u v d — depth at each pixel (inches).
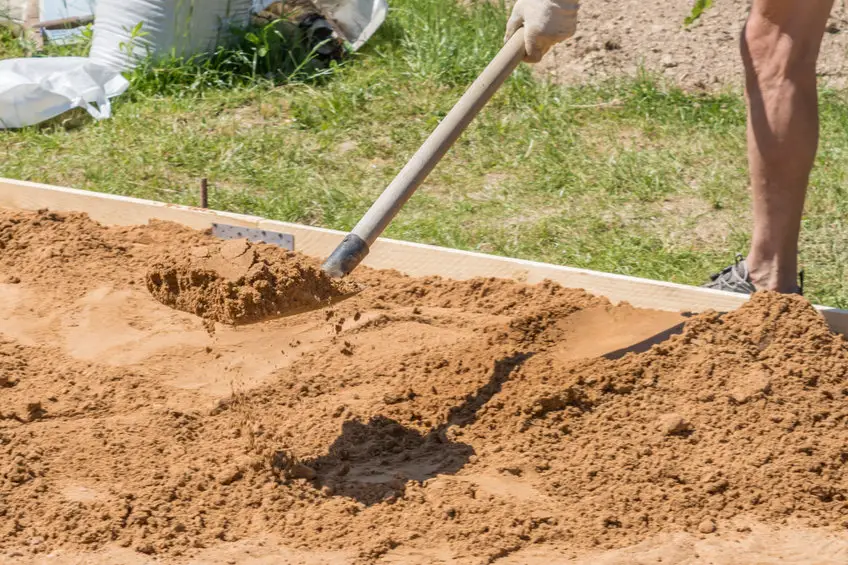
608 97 434.0
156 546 175.0
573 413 212.4
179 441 205.2
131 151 375.9
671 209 344.2
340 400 220.2
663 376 221.3
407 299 268.5
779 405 210.7
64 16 490.0
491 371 226.8
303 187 351.9
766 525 183.3
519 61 241.4
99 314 255.4
